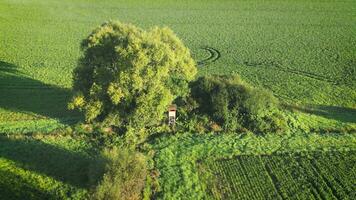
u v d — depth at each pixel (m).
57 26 111.62
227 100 60.84
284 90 73.56
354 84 77.12
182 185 49.44
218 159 54.16
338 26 113.25
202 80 62.97
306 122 62.62
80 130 58.28
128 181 45.69
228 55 90.88
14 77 75.50
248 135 59.00
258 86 74.81
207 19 119.50
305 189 49.00
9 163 52.09
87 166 51.72
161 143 56.81
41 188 48.50
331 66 85.44
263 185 49.62
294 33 107.19
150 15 123.62
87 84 59.38
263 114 61.38
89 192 46.56
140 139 57.47
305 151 55.84
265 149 56.09
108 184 44.34
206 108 61.53
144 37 59.94
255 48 95.62
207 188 49.19
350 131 61.34
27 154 53.66
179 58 61.69
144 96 56.19
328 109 67.81
